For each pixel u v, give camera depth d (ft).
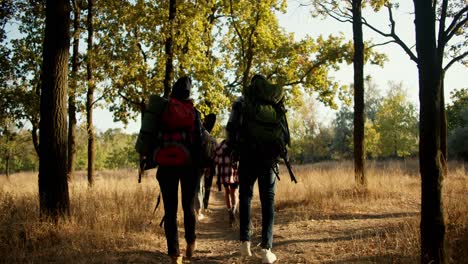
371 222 22.90
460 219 18.19
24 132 99.71
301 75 74.90
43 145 20.63
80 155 194.18
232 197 26.94
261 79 15.90
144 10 55.21
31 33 61.72
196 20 54.75
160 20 54.80
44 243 17.26
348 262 14.89
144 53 63.46
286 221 25.44
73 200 25.02
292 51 72.90
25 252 16.19
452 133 130.00
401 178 42.70
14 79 62.49
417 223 18.67
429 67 13.44
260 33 70.54
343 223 23.38
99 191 30.83
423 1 13.65
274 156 15.35
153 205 27.48
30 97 61.98
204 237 23.38
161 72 59.67
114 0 56.65
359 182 35.78
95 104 61.31
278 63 75.56
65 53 21.43
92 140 62.13
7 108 62.39
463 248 14.74
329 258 15.69
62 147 20.86
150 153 15.19
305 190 36.14
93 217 20.89
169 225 15.05
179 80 15.69
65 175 20.90
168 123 14.93
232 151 15.83
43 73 21.16
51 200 20.31
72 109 61.93
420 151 13.51
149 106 14.85
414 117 170.60
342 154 234.79
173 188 15.15
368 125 179.42
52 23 21.20
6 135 73.41
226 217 32.53
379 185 35.96
